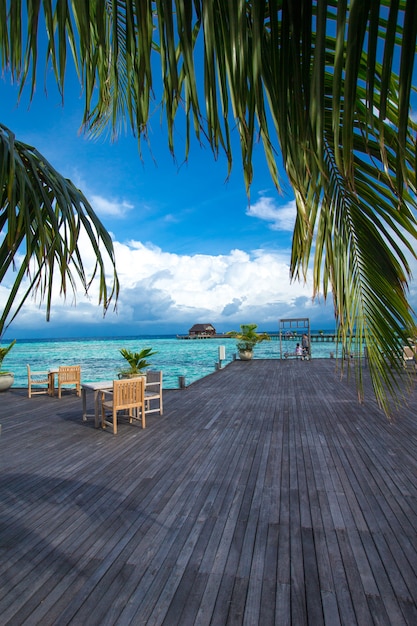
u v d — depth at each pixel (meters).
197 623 1.86
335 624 1.84
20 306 1.21
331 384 10.24
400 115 0.57
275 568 2.29
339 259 1.46
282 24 0.64
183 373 19.36
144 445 4.97
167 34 0.62
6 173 1.14
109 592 2.11
